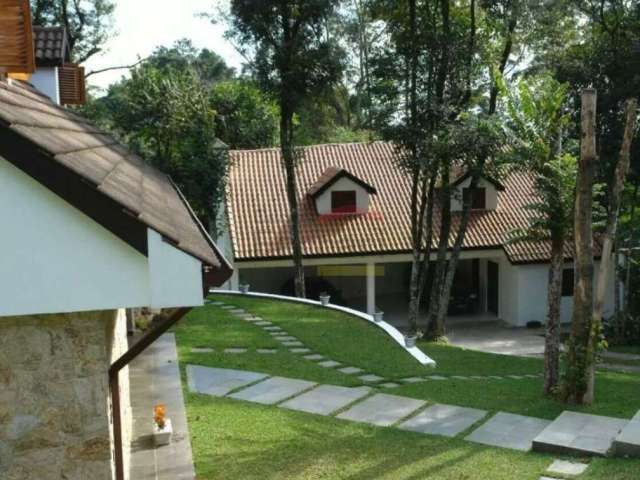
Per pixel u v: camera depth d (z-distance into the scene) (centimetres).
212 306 1844
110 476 490
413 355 1303
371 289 2280
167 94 2280
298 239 2014
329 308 1812
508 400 988
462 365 1360
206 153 2281
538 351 1930
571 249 2275
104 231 436
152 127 2270
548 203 986
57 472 484
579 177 941
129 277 439
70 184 424
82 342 482
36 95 787
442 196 1892
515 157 1016
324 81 1781
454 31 1684
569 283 2309
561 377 1004
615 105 2045
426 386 1066
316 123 3756
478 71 1694
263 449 784
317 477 704
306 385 1057
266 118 3391
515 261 2250
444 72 1652
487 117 1479
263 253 2219
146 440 796
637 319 2078
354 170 2612
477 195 2450
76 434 485
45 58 1038
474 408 945
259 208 2403
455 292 2505
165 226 444
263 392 1019
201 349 1305
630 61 2016
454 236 2319
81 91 1178
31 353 477
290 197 1997
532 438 827
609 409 935
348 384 1069
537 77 1569
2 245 428
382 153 2695
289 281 2495
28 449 480
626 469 704
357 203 2388
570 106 2097
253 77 1831
